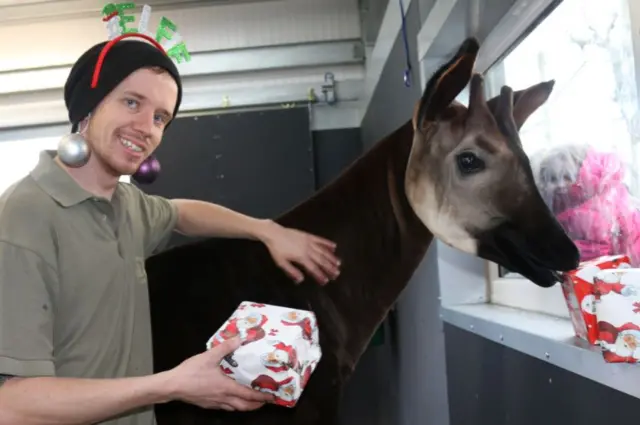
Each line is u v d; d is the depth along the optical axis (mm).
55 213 870
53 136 3336
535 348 994
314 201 1218
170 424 1082
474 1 1304
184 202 1198
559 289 1206
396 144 1201
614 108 1036
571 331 1006
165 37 1111
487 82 1672
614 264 796
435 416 1872
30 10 2912
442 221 1086
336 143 3344
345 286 1164
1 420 748
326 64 3178
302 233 1162
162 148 3176
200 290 1140
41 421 751
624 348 697
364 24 2930
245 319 876
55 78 3121
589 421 876
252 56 3109
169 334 1108
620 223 1019
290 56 3104
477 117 1047
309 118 3197
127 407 777
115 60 923
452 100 1062
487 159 1024
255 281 1145
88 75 932
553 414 1011
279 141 3188
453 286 1653
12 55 3092
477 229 1045
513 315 1310
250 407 866
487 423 1385
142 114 936
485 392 1391
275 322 866
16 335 765
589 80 1136
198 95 3217
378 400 3064
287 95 3213
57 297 852
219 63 3109
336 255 1167
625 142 1004
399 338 2473
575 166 1200
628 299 699
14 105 3242
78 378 806
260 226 1157
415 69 1812
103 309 901
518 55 1502
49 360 791
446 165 1070
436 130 1096
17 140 3340
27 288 795
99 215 935
